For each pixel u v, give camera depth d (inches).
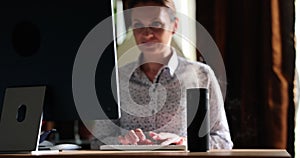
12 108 65.2
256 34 121.3
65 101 65.4
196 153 55.1
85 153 57.2
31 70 66.7
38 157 54.9
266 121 119.3
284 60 119.2
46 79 66.1
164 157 50.1
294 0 119.2
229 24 122.9
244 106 121.0
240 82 121.6
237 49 122.2
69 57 65.1
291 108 118.6
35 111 63.9
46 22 66.1
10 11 67.8
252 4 121.6
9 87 67.2
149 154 51.2
